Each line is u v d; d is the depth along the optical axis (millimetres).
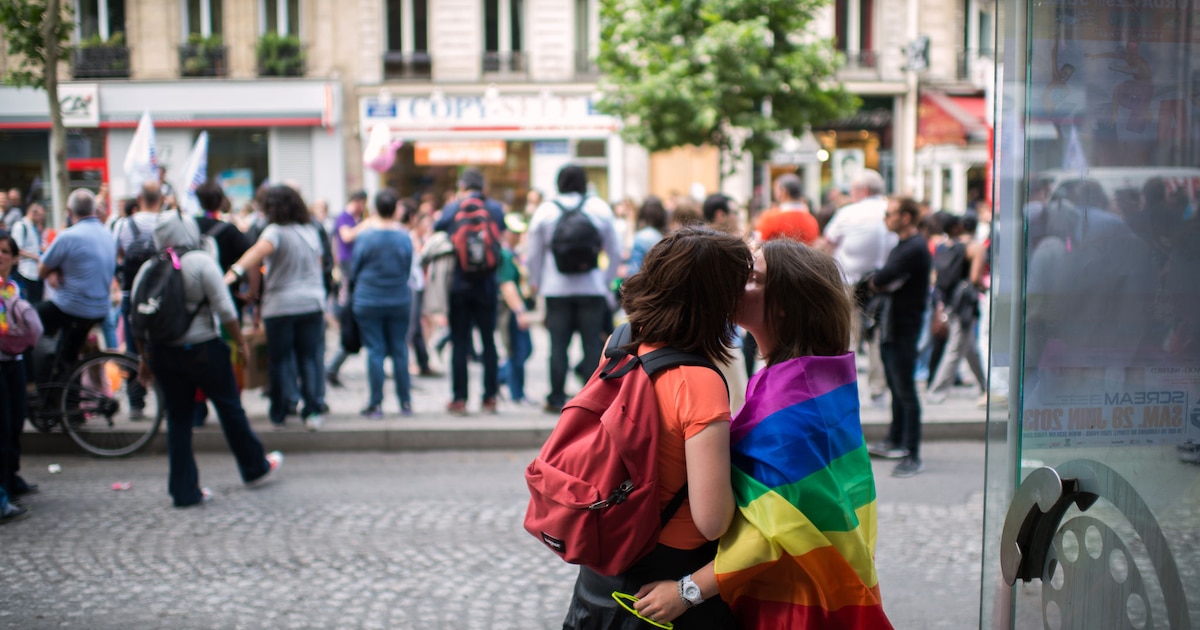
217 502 5914
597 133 22016
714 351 2125
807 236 6648
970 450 7426
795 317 2170
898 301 6551
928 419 7793
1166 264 1936
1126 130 1904
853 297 2260
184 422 5773
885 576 4660
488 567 4781
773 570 2055
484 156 22062
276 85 21359
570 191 7617
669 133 13945
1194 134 1920
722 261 2090
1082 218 1919
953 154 21062
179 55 21609
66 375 7145
